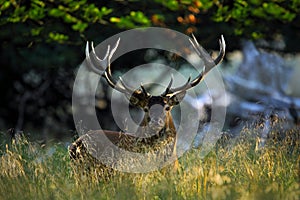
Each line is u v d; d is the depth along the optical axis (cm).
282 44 5481
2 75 5403
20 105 5491
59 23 5056
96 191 2467
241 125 4053
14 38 5122
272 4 4797
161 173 2664
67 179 2605
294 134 2866
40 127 5447
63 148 2964
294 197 2364
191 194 2439
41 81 5500
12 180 2550
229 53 5591
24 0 4912
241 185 2480
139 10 5106
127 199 2391
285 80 5450
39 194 2453
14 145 2906
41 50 5216
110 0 5081
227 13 4856
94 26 5131
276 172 2620
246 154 2748
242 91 5244
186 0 4719
